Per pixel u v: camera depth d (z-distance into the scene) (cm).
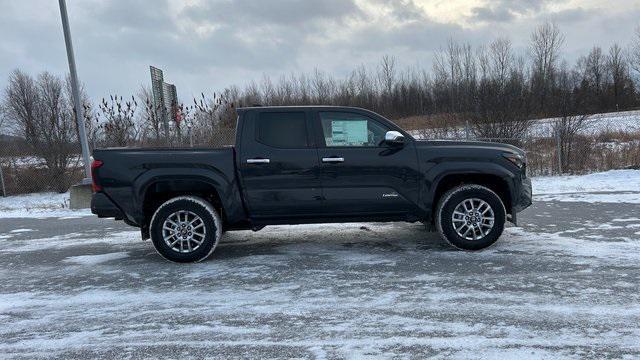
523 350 345
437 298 449
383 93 4550
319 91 4469
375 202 600
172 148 600
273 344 368
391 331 383
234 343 372
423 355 342
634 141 1798
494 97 1850
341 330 388
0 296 498
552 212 862
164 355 356
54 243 761
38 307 464
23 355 362
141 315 435
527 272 515
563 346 349
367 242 675
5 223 1001
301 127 603
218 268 572
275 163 591
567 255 572
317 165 593
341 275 528
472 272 521
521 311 413
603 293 447
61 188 1780
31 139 1825
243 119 604
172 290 500
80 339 388
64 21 1170
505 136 1738
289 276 531
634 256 560
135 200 585
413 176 599
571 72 3928
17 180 1758
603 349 343
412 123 2177
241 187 593
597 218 791
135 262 617
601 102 5175
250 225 623
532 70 3112
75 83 1196
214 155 593
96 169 585
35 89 2559
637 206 891
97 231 851
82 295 495
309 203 597
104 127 1588
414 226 780
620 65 5400
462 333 375
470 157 604
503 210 603
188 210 592
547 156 1606
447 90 3584
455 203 602
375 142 606
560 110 1842
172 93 1816
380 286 488
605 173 1413
